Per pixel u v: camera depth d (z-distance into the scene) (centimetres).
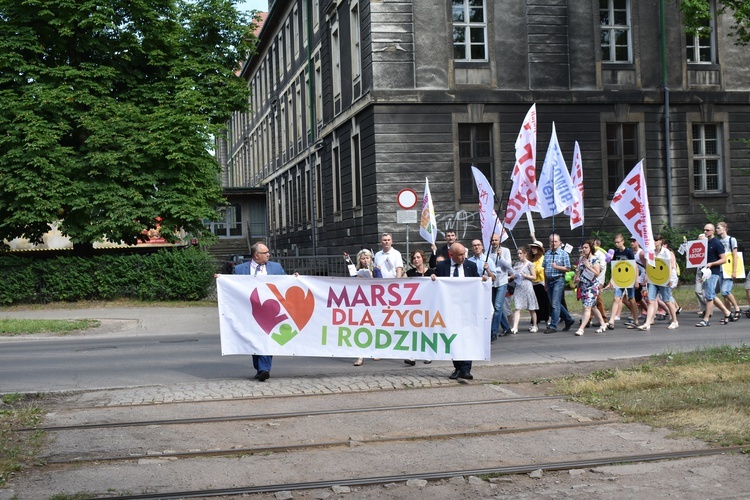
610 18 2923
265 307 1166
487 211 1627
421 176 2736
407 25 2733
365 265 1434
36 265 2662
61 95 2681
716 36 3020
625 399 938
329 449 774
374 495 633
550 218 2814
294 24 4684
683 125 2978
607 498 614
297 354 1162
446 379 1127
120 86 2961
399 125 2731
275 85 5522
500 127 2794
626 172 2934
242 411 937
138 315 2364
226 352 1162
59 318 2281
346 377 1166
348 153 3195
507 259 1609
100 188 2717
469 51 2792
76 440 811
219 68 3092
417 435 812
